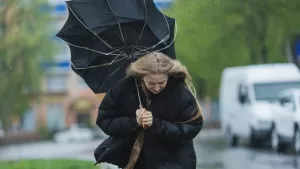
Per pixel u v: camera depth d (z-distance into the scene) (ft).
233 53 279.49
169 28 45.73
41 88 395.14
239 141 222.28
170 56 46.42
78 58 46.44
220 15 243.60
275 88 196.95
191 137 41.68
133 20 44.93
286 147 174.81
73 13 45.34
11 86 382.42
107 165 113.29
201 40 258.37
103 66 46.34
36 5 379.35
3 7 368.89
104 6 45.37
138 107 41.83
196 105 41.91
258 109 189.16
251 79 198.49
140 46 45.83
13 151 285.23
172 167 41.65
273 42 270.67
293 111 162.40
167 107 41.60
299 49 263.70
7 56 374.84
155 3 45.80
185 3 235.40
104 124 42.27
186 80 42.45
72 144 354.54
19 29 366.02
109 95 42.24
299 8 250.78
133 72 40.93
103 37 45.55
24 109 396.78
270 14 253.24
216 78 348.79
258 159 152.25
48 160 133.80
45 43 385.29
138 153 42.11
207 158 157.38
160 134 40.83
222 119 225.76
